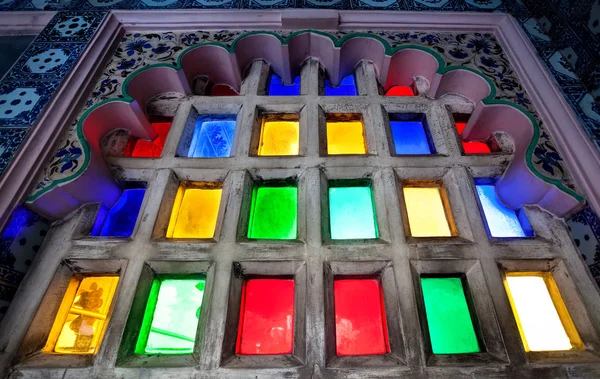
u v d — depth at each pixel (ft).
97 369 2.57
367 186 3.78
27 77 4.18
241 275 3.09
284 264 3.07
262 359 2.65
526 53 4.43
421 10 5.02
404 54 4.54
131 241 3.22
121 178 3.77
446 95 4.47
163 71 4.33
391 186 3.54
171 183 3.66
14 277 2.97
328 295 2.94
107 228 3.63
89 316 3.04
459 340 2.86
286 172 3.70
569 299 2.96
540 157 3.52
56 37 4.69
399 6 5.08
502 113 4.00
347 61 4.82
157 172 3.71
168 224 3.45
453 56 4.50
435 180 3.75
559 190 3.28
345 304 3.05
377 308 3.03
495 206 3.75
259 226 3.49
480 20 4.92
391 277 3.01
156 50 4.61
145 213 3.40
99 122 4.03
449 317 2.98
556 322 2.96
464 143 4.35
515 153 3.84
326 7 5.07
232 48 4.57
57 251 3.19
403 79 4.77
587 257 3.08
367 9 5.02
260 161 3.75
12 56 4.89
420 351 2.63
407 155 3.82
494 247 3.17
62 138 3.69
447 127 4.09
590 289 2.96
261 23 4.86
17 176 3.27
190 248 3.15
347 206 3.64
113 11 4.94
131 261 3.09
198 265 3.08
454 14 4.97
